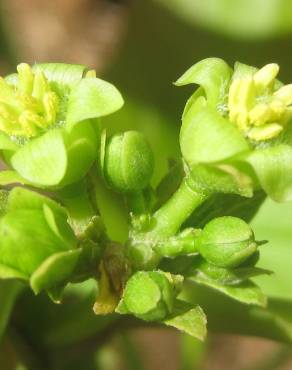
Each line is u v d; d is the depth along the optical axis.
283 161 0.05
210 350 0.12
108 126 0.08
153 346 0.13
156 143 0.08
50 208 0.05
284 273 0.07
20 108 0.05
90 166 0.05
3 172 0.05
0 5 0.11
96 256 0.05
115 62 0.09
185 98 0.08
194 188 0.05
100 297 0.05
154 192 0.05
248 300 0.05
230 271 0.05
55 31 0.14
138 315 0.05
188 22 0.09
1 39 0.11
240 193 0.05
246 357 0.12
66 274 0.05
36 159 0.05
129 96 0.08
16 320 0.06
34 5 0.15
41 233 0.05
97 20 0.14
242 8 0.08
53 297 0.05
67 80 0.05
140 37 0.09
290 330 0.06
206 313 0.06
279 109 0.05
